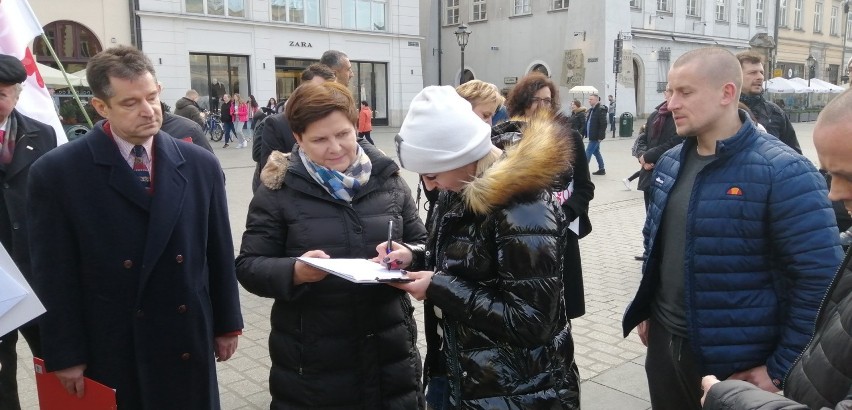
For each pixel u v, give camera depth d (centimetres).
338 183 226
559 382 183
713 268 214
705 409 153
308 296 225
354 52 2673
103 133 213
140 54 211
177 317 219
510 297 167
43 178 206
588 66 2702
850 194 137
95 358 212
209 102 2339
